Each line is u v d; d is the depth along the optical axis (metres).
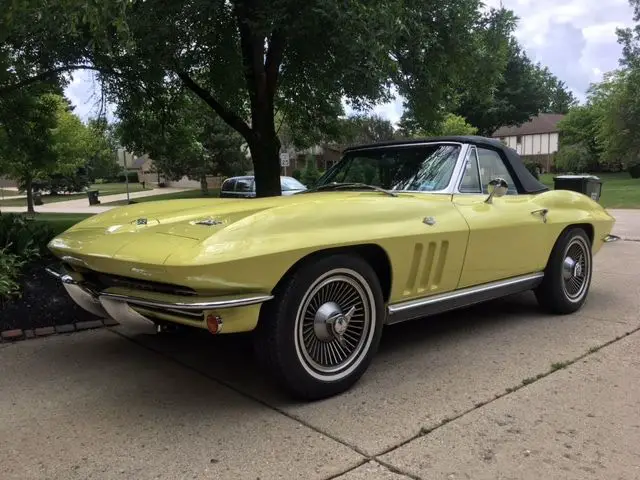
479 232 4.20
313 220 3.33
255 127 9.09
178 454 2.81
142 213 4.18
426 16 7.81
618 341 4.53
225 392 3.59
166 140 11.88
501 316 5.33
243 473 2.63
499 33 8.95
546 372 3.85
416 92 8.81
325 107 10.47
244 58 8.65
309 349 3.36
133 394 3.58
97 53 7.95
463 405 3.34
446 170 4.44
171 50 7.27
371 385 3.66
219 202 4.33
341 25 6.15
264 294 3.11
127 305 3.33
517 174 5.05
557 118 66.62
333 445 2.88
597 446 2.85
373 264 3.78
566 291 5.33
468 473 2.61
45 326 4.93
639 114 37.19
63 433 3.06
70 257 3.72
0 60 7.94
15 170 18.42
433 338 4.65
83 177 47.81
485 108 44.12
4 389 3.68
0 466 2.73
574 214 5.32
